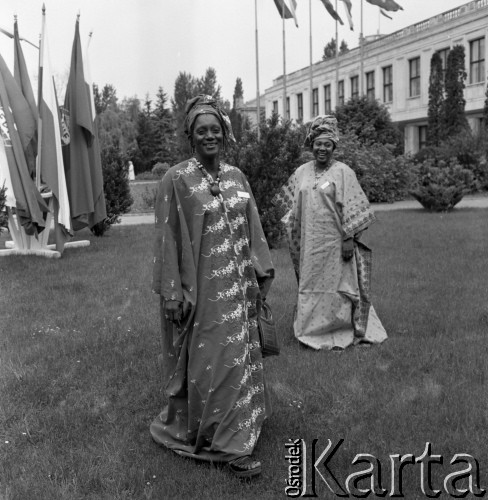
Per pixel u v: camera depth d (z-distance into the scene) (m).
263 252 3.86
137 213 21.31
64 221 10.94
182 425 3.90
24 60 11.19
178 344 3.71
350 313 5.80
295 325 5.91
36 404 4.72
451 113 30.05
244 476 3.58
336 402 4.60
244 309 3.68
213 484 3.55
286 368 5.22
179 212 3.63
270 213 11.09
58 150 10.79
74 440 4.14
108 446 4.04
